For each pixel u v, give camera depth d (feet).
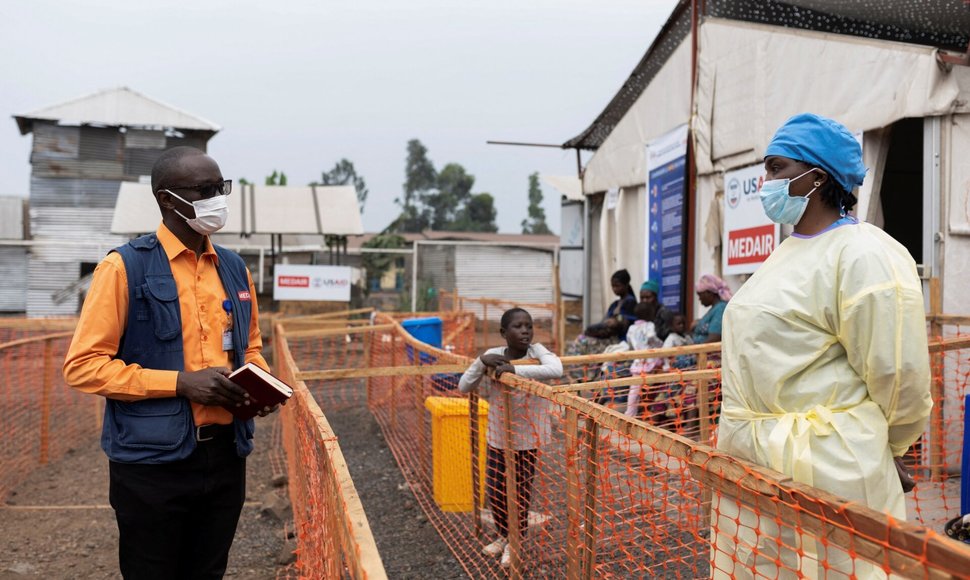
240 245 73.82
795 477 7.02
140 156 83.87
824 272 7.12
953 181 18.04
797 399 7.27
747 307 7.64
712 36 27.12
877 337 6.72
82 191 82.48
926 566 4.65
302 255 83.87
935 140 18.22
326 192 59.47
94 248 80.07
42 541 16.90
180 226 9.29
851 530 5.34
